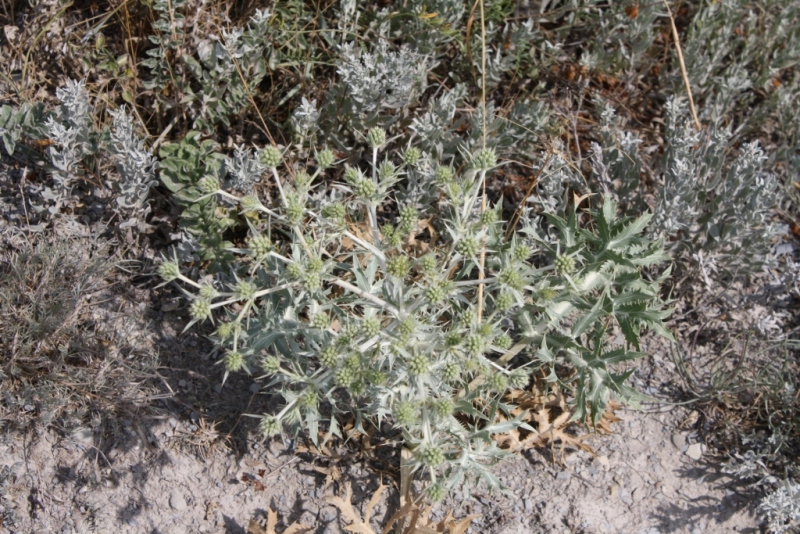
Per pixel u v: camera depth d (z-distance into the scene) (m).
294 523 0.70
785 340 0.83
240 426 0.75
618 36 0.96
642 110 1.00
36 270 0.74
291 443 0.74
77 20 0.88
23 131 0.78
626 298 0.67
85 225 0.80
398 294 0.63
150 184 0.78
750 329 0.86
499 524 0.73
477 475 0.66
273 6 0.87
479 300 0.72
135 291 0.78
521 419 0.70
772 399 0.81
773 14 1.04
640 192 0.88
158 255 0.80
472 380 0.73
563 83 0.99
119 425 0.72
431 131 0.84
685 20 1.05
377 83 0.81
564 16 1.01
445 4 0.88
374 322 0.60
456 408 0.66
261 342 0.65
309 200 0.80
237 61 0.84
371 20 0.91
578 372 0.70
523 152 0.90
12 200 0.79
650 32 0.96
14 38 0.85
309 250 0.62
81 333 0.73
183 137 0.84
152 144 0.85
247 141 0.88
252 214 0.81
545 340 0.68
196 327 0.78
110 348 0.74
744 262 0.86
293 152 0.85
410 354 0.63
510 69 0.97
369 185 0.63
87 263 0.74
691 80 0.97
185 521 0.71
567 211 0.90
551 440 0.76
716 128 0.92
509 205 0.90
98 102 0.85
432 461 0.60
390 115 0.86
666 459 0.79
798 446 0.80
